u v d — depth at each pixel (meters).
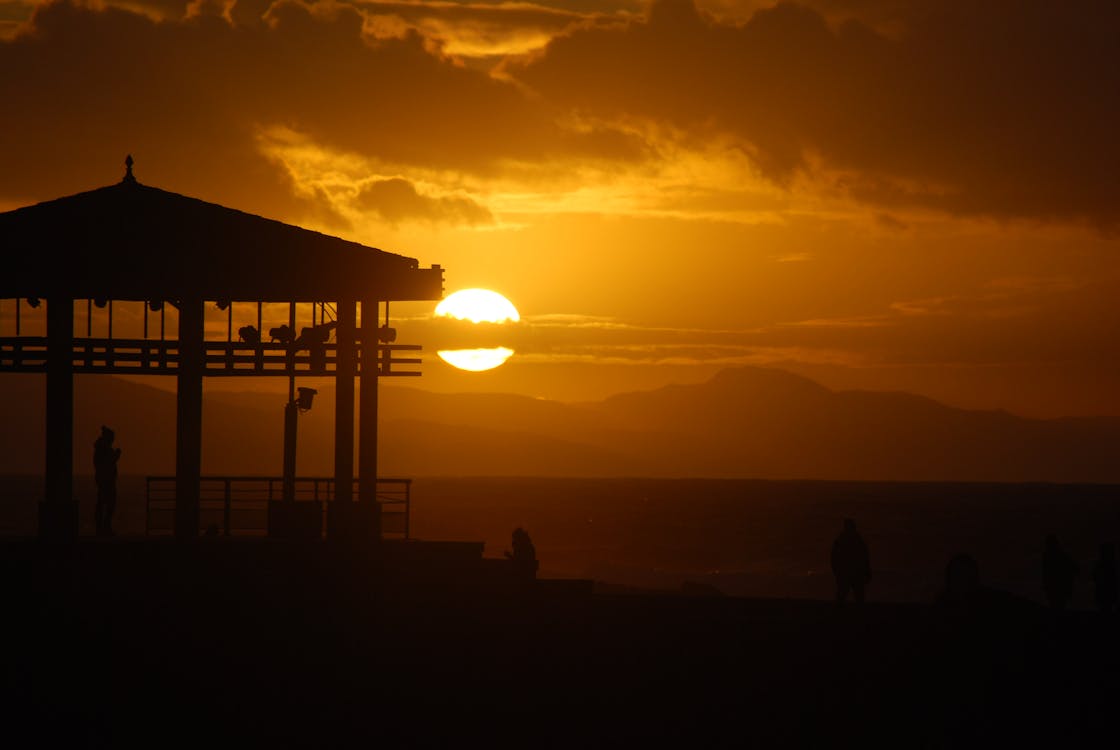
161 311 74.25
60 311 69.00
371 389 72.62
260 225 70.06
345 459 72.06
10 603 64.19
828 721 59.94
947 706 60.53
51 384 68.88
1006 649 64.38
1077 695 60.84
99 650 63.28
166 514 75.75
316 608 66.44
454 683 63.31
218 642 64.50
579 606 68.50
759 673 62.91
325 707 61.47
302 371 73.00
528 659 64.38
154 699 61.78
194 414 72.00
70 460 68.94
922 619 68.31
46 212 68.38
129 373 70.94
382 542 72.12
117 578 65.88
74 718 60.19
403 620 66.62
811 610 70.25
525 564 71.62
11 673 61.81
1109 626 68.50
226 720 61.19
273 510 74.88
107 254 68.50
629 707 61.47
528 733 60.19
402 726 61.03
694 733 59.81
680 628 66.06
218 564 66.94
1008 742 58.09
